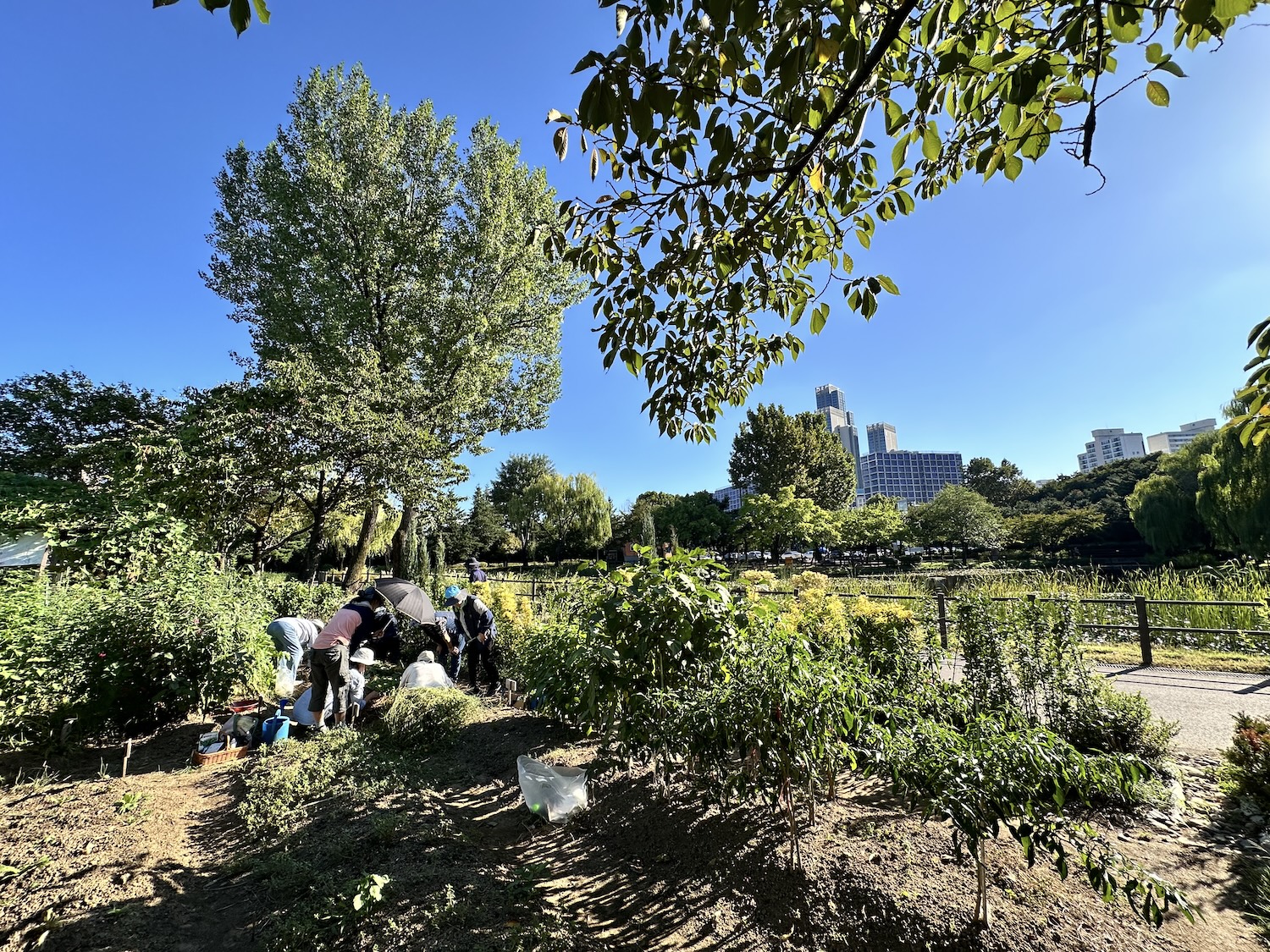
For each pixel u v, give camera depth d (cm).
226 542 1266
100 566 772
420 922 259
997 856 296
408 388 1597
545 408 2162
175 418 1324
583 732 518
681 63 161
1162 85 162
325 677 593
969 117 219
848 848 303
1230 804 364
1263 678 664
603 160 190
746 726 278
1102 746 395
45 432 1255
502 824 390
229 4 123
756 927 271
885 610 556
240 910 295
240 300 1889
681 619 311
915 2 154
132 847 347
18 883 307
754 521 3772
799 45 150
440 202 1920
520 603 966
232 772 487
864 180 231
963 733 323
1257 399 238
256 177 1825
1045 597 580
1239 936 247
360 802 394
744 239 254
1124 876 220
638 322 279
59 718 523
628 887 316
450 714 552
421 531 2327
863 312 249
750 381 358
